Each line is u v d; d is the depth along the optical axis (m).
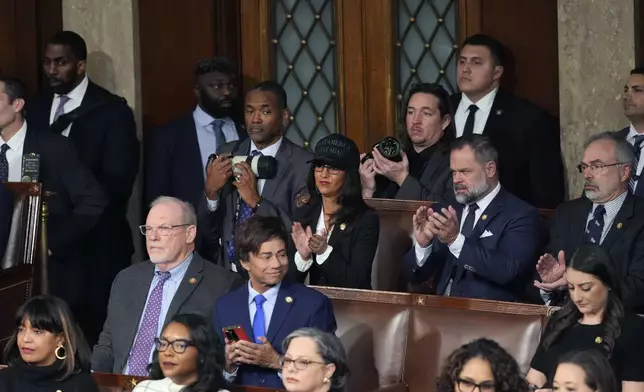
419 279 23.50
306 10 31.27
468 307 20.61
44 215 25.98
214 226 25.62
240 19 31.41
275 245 20.48
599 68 28.50
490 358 16.03
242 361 20.02
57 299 18.52
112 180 28.78
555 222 23.20
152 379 18.58
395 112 30.98
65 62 28.86
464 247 22.42
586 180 22.62
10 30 30.59
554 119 29.58
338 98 31.28
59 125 28.78
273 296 20.80
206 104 28.91
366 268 23.05
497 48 28.02
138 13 30.55
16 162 27.11
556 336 19.09
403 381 20.70
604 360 15.95
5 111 26.88
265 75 31.33
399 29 30.92
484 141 23.16
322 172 23.28
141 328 21.92
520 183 27.95
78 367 18.56
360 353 20.91
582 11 28.58
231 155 25.50
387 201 24.70
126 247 29.23
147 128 30.69
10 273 24.33
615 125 28.47
